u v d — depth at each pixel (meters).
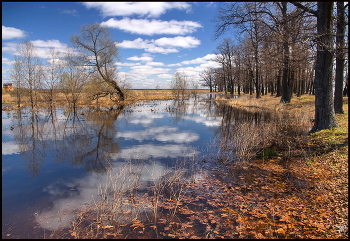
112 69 32.19
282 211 4.17
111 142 11.38
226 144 9.95
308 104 19.09
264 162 7.18
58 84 28.94
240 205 4.54
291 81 23.91
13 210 4.90
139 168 7.39
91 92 32.06
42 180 6.72
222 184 5.70
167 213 4.43
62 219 4.46
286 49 11.98
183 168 7.07
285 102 22.09
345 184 4.75
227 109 25.98
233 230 3.75
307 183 5.23
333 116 8.74
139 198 5.17
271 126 11.80
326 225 3.59
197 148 9.76
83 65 29.64
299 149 7.84
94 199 5.28
